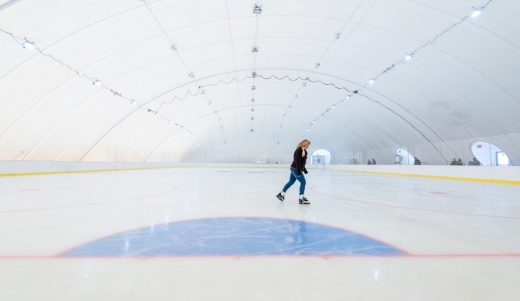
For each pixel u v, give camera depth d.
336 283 2.46
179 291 2.27
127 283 2.40
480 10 11.72
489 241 3.85
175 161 38.91
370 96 24.17
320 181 16.47
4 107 13.85
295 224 4.76
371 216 5.58
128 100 20.81
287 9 13.47
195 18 13.73
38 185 11.33
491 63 14.80
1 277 2.50
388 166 27.06
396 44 16.00
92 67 15.27
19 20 10.52
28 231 4.10
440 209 6.54
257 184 12.93
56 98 15.88
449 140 23.59
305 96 28.59
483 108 18.41
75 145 20.91
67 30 11.98
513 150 19.17
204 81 22.56
